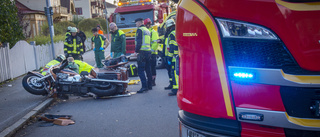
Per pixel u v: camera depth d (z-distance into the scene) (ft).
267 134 7.13
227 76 7.35
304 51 6.59
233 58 7.29
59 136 15.12
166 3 56.54
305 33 6.56
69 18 167.43
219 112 7.55
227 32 7.30
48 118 18.28
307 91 6.75
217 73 7.48
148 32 25.81
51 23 42.63
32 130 16.33
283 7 6.72
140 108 20.29
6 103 22.16
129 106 20.97
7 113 19.19
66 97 23.97
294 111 6.87
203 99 7.83
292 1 6.64
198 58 7.86
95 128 16.22
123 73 24.03
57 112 20.12
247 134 7.31
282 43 6.82
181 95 8.70
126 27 51.70
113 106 21.20
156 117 17.92
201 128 7.97
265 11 6.88
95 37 38.06
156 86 28.63
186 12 8.08
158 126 16.14
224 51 7.36
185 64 8.34
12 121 17.30
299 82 6.64
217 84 7.52
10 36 36.94
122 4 52.39
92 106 21.45
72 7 180.86
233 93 7.30
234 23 7.22
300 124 6.78
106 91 23.24
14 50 35.55
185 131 8.52
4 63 32.45
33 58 42.29
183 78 8.50
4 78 32.30
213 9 7.44
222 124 7.63
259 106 7.05
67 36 38.73
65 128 16.46
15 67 35.63
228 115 7.41
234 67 7.25
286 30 6.72
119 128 16.06
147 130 15.52
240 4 7.11
